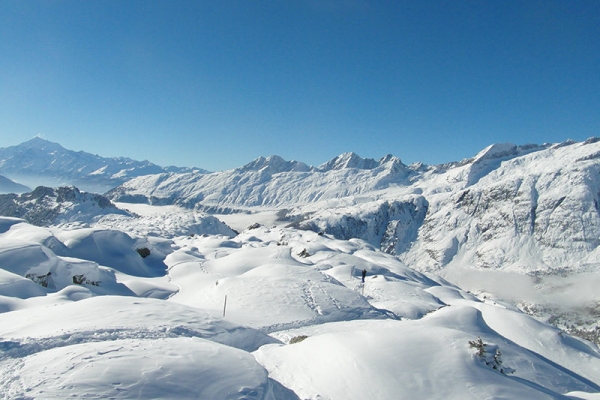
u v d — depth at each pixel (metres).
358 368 11.38
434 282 67.81
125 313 14.43
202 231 145.75
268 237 97.00
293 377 11.91
